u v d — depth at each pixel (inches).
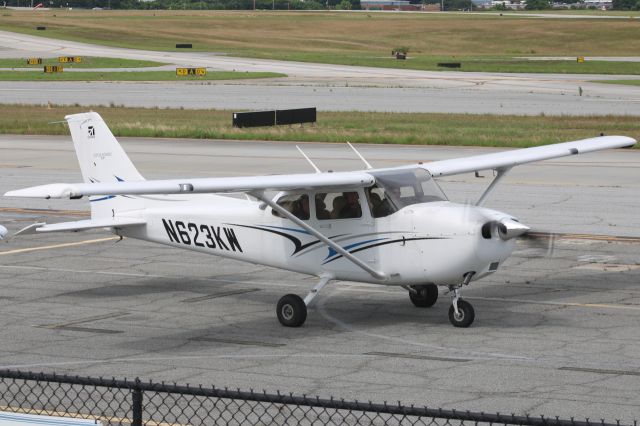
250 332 1673.2
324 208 1711.4
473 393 1304.1
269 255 1779.0
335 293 1983.3
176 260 2351.1
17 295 1979.6
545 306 1850.4
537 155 1971.0
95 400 1272.1
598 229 2677.2
